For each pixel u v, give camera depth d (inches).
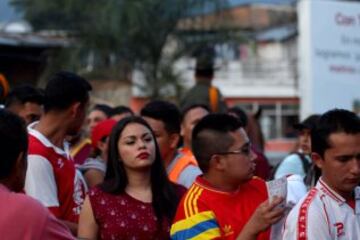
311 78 753.6
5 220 142.4
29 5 1323.8
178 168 245.8
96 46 1104.2
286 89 1705.2
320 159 169.0
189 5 1139.3
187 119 275.9
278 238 183.8
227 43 1175.0
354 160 163.0
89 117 344.2
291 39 1685.5
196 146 191.2
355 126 163.6
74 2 1127.0
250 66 1720.0
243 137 187.9
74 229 211.2
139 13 1098.7
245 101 1718.8
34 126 225.0
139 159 205.9
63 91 213.5
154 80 1114.1
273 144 1680.6
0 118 150.9
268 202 170.4
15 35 950.4
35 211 144.7
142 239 201.9
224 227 182.2
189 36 1154.0
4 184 151.4
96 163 257.6
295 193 201.2
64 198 213.6
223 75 1712.6
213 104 412.2
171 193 211.3
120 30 1101.7
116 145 208.5
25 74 919.0
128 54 1123.3
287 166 274.8
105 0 1110.4
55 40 1041.5
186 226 183.0
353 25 770.8
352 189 165.6
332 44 761.6
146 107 252.1
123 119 211.2
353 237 164.9
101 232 202.7
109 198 204.2
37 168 205.5
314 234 161.3
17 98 267.0
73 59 1066.1
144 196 207.3
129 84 1127.0
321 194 166.4
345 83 762.8
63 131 216.1
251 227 170.9
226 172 185.9
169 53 1139.3
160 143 249.1
